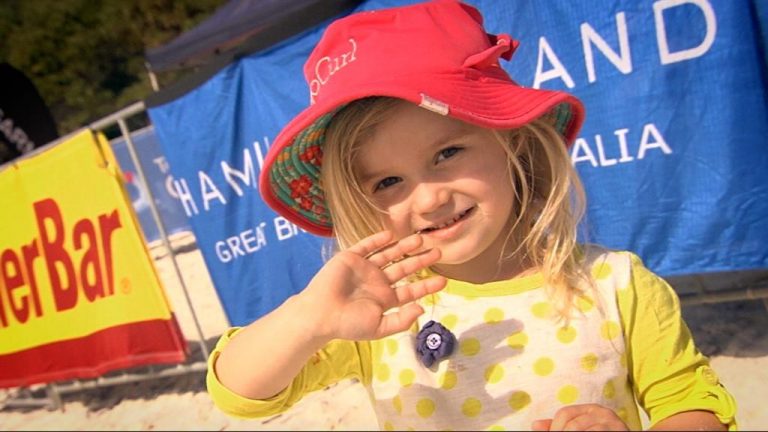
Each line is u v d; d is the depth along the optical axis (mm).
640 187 2404
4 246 3773
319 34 2828
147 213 7023
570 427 925
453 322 1219
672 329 1146
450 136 1126
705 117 2248
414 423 1166
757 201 2223
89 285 3598
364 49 1152
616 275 1189
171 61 7203
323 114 1123
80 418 3369
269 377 1062
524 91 1162
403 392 1188
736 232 2268
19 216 3717
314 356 1217
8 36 11961
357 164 1207
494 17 2533
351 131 1171
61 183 3561
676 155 2326
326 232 1511
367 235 1231
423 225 1167
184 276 5207
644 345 1141
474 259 1292
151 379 3578
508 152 1193
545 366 1137
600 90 2404
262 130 3076
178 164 3357
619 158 2426
